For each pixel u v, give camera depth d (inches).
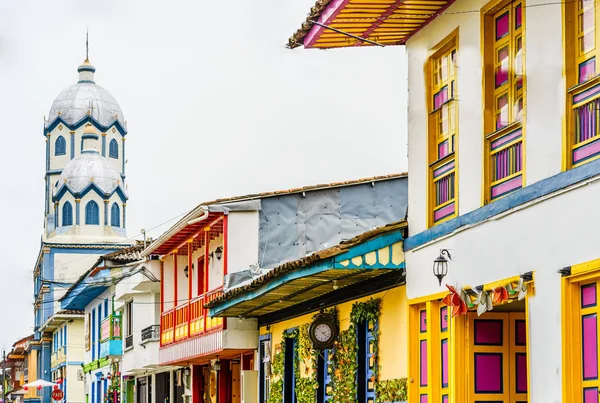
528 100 461.4
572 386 419.5
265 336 912.3
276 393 864.3
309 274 629.0
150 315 1368.1
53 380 2576.3
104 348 1681.8
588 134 423.8
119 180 2979.8
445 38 554.9
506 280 470.6
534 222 448.8
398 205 1016.2
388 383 617.6
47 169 3083.2
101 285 1582.2
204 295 1023.6
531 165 457.4
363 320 670.5
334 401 716.0
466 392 529.3
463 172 525.3
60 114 3070.9
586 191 409.4
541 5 453.1
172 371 1363.2
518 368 536.7
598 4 420.8
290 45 626.8
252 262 972.6
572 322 421.4
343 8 554.9
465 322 534.0
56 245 2878.9
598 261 399.5
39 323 2955.2
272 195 987.9
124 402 1603.1
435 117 573.6
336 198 1001.5
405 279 596.7
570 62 434.9
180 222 1042.7
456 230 522.6
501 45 501.0
